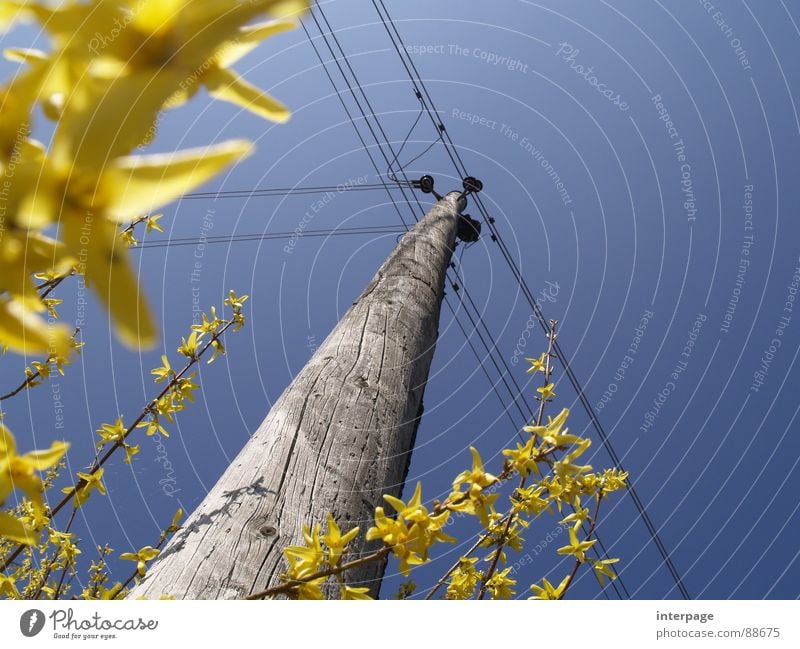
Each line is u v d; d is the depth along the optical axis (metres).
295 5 0.28
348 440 2.09
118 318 0.23
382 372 2.54
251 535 1.60
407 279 3.46
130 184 0.24
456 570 2.40
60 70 0.25
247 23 0.28
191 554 1.54
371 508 1.92
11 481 0.45
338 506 1.80
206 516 1.67
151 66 0.26
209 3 0.27
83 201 0.24
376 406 2.33
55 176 0.24
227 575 1.48
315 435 2.04
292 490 1.78
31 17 0.25
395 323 2.94
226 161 0.25
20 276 0.25
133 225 2.68
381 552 1.05
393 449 2.24
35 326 0.28
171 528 2.40
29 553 2.63
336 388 2.31
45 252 0.24
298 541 1.63
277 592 1.07
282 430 2.02
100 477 1.94
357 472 1.98
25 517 1.34
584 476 1.92
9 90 0.24
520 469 1.23
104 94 0.24
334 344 2.64
